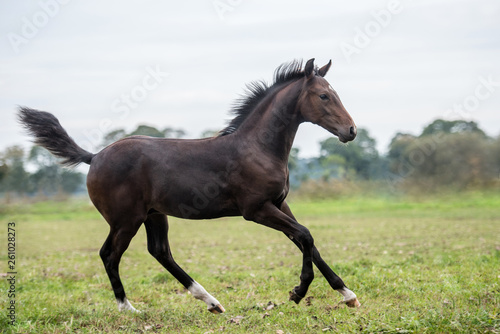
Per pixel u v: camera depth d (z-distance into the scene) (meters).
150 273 10.61
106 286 9.29
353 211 26.33
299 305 7.05
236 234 17.69
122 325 6.49
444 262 9.68
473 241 12.88
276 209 6.75
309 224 19.58
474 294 6.86
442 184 31.34
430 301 6.68
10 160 37.91
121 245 7.06
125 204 6.97
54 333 6.14
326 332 5.72
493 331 5.18
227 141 6.96
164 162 6.92
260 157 6.79
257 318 6.42
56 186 45.34
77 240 17.64
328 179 36.50
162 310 7.14
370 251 12.10
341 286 6.78
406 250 12.03
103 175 7.04
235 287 8.58
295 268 9.66
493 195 29.70
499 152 31.19
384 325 5.54
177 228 20.52
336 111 6.77
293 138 7.08
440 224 17.77
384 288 7.66
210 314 6.90
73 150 7.47
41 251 14.90
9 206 33.62
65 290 9.05
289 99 6.95
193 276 9.66
